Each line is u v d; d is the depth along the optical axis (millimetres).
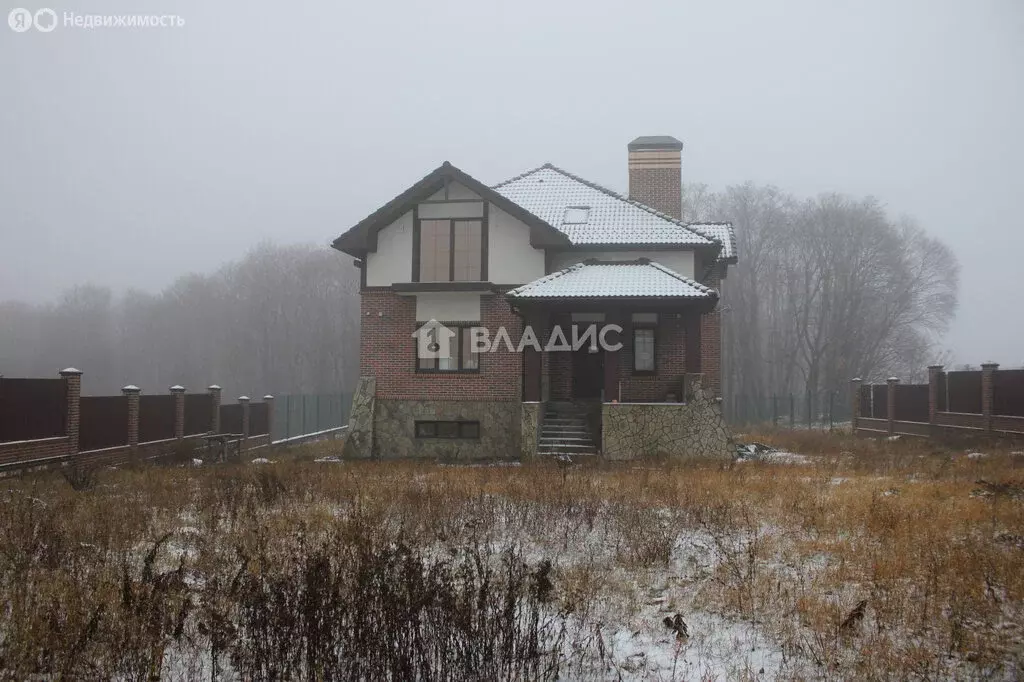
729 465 18188
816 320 60750
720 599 7555
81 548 8742
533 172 28672
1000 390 24328
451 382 23375
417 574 6262
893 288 59156
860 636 6352
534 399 21375
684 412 20547
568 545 9617
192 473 17172
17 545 8797
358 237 23594
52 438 18016
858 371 55625
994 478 14586
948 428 26812
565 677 5801
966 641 6191
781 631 6656
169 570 8164
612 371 21266
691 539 9984
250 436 28797
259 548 8172
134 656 5676
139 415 21500
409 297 23719
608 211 25594
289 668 5520
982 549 8758
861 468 17500
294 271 76000
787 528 10445
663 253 23625
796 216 62281
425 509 11078
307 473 16562
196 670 5848
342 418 46312
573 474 16250
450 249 23656
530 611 6539
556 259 23828
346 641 5625
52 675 5551
